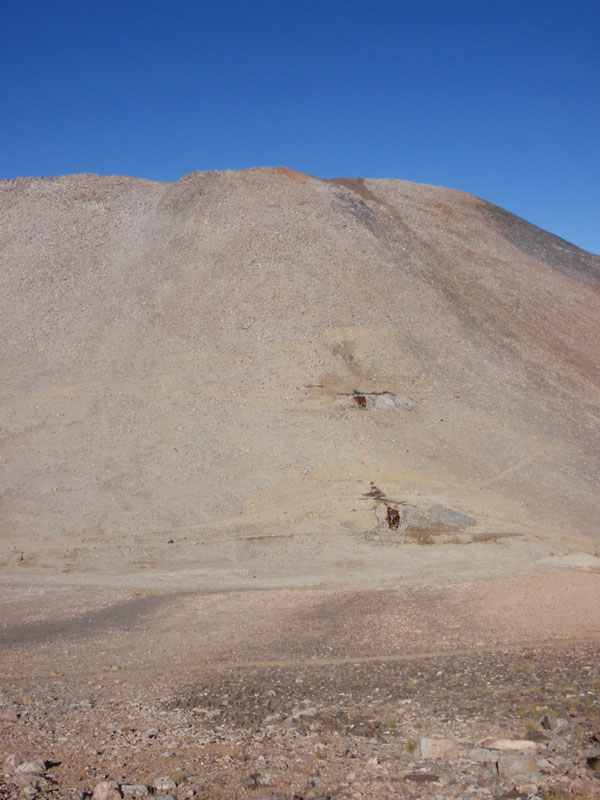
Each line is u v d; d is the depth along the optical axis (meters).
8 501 34.06
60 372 47.44
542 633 14.54
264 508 33.72
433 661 12.62
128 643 15.84
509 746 7.23
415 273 59.09
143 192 71.81
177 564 28.45
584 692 9.42
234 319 51.72
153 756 7.62
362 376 45.91
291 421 40.97
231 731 8.67
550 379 48.78
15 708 10.19
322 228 63.12
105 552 29.50
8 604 21.42
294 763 7.24
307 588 23.86
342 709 9.54
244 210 65.19
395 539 30.98
